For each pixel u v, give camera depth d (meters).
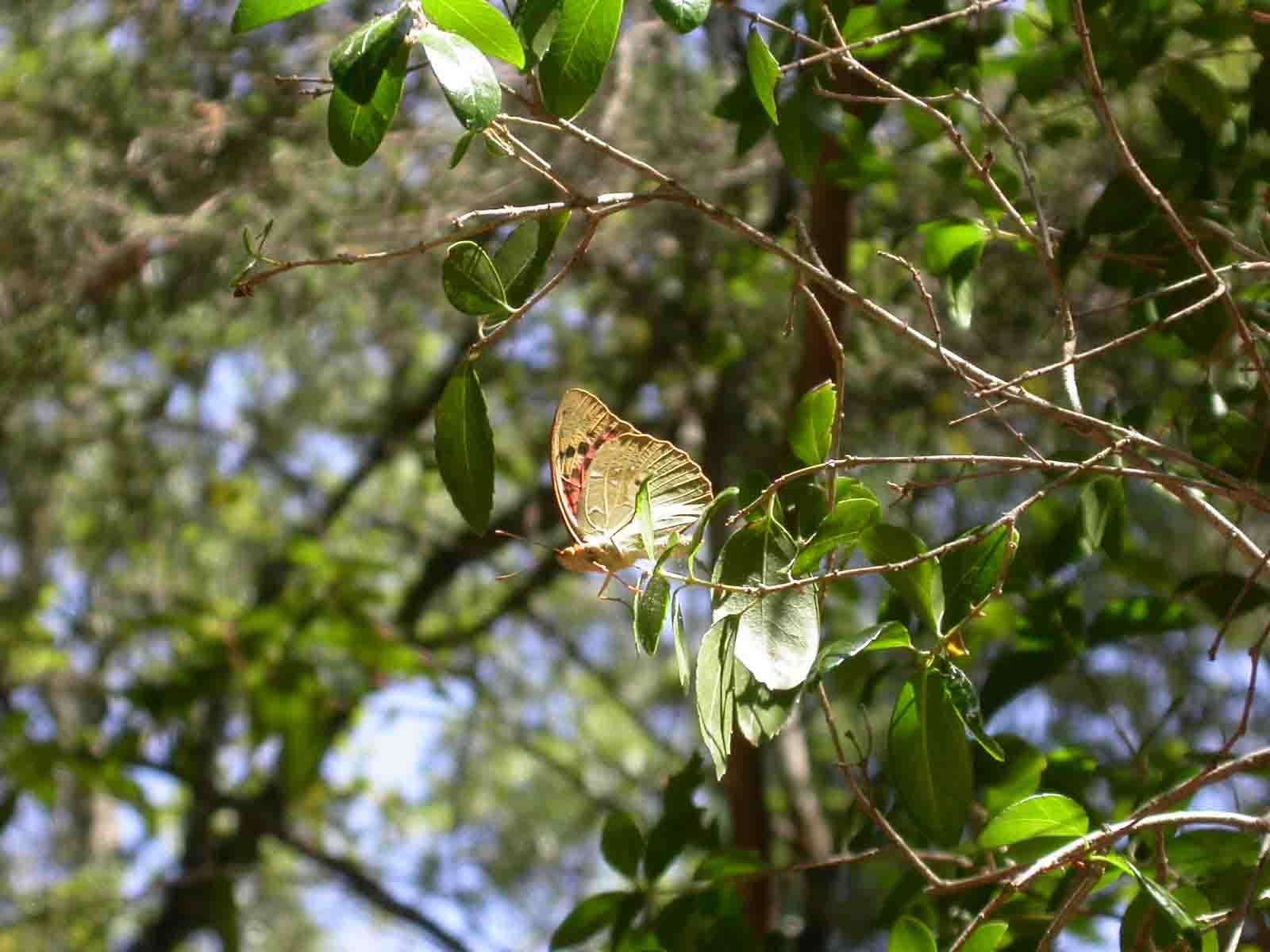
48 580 8.00
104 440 6.89
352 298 5.64
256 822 6.97
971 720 2.12
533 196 4.96
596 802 7.74
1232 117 3.20
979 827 2.91
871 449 5.80
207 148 4.78
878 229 5.02
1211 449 2.87
